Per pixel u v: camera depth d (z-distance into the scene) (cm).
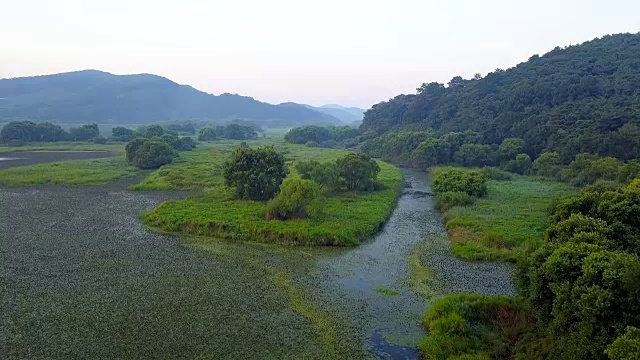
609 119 10856
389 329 3300
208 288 3956
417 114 19575
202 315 3422
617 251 2739
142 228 5794
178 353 2872
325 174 7988
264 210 6028
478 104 16525
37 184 8731
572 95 13600
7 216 6216
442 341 2981
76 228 5716
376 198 7744
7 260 4472
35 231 5525
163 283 4031
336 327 3306
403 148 14725
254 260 4731
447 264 4738
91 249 4912
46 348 2869
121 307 3509
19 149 15125
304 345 3033
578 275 2588
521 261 3356
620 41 17838
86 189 8481
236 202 6875
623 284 2303
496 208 6875
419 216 7000
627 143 9688
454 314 3222
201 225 5650
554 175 10225
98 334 3072
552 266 2702
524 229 5653
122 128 19950
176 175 9781
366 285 4141
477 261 4844
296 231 5394
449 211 6812
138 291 3834
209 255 4841
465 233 5644
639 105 11450
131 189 8544
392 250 5209
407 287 4106
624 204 3262
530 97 14638
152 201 7531
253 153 7162
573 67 16012
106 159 12594
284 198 5909
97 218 6269
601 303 2277
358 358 2889
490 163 12269
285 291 3953
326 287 4072
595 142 10094
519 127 13088
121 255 4750
